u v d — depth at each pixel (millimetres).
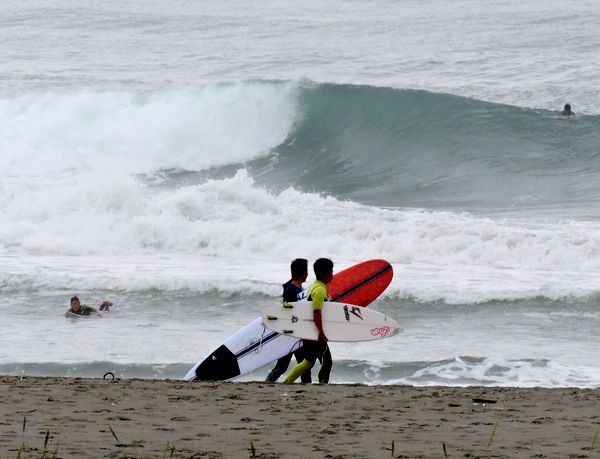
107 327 48219
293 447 17422
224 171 101000
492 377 39125
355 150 103312
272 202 75000
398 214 73875
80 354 42562
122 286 56375
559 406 24266
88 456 15797
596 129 102250
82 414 21406
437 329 47969
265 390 26875
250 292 55281
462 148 101500
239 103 105688
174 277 57875
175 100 105500
